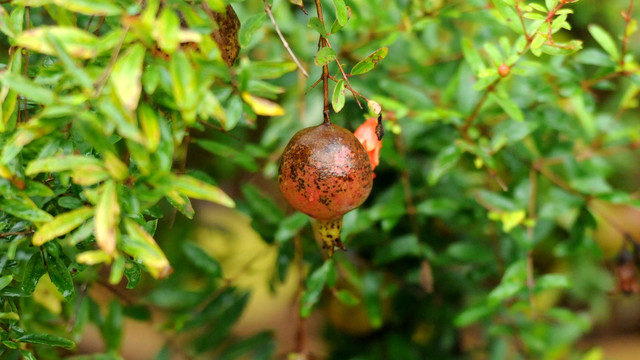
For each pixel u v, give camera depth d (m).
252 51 1.12
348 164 0.81
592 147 1.16
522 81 1.08
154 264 0.78
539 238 1.10
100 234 0.76
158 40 0.75
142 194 0.77
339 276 1.22
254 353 1.20
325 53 0.81
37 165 0.76
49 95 0.76
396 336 1.28
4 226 0.83
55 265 0.85
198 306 1.15
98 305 1.09
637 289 1.11
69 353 1.11
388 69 1.14
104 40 0.76
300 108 1.11
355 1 1.07
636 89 1.13
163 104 0.80
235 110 0.83
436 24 1.15
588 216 1.09
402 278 1.23
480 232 1.25
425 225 1.23
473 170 1.22
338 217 0.83
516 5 0.90
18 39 0.75
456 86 1.07
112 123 0.79
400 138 1.13
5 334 0.86
